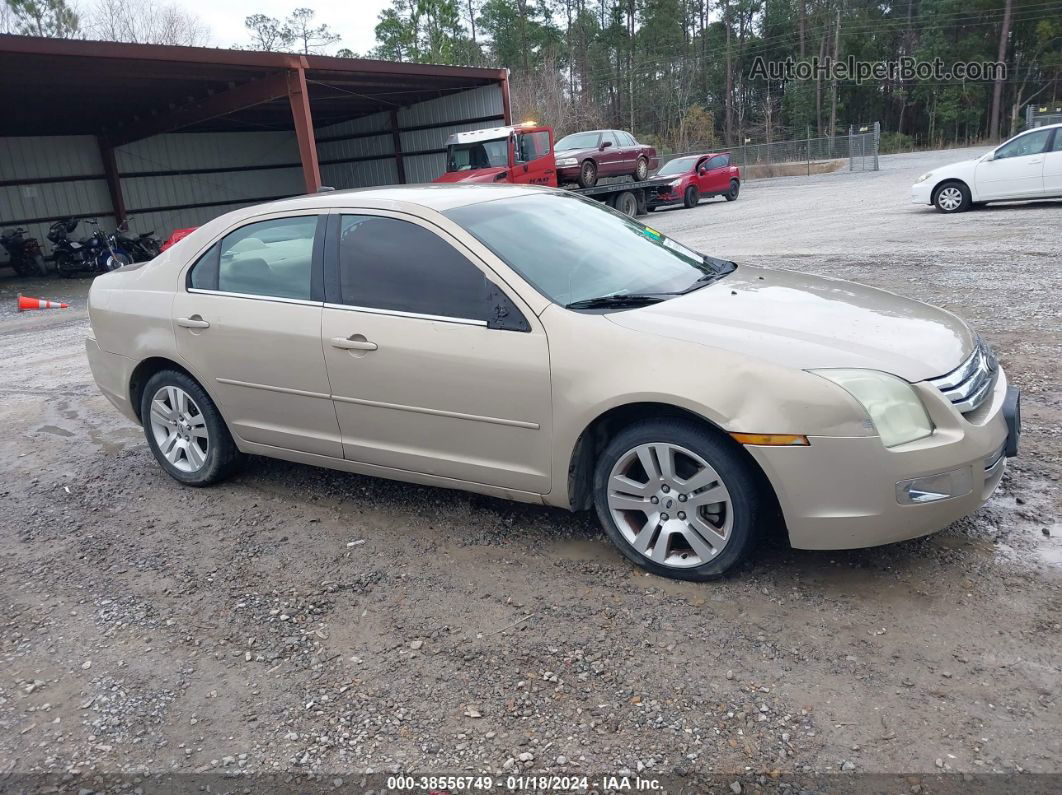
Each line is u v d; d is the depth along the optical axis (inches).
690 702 104.0
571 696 107.2
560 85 1879.9
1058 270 349.4
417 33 2377.0
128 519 175.8
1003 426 126.0
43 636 132.3
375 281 151.6
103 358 196.1
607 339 128.5
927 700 100.9
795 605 122.6
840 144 1702.8
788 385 116.6
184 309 176.7
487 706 106.7
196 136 1121.4
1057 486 153.1
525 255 144.1
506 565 142.0
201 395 181.0
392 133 1130.7
